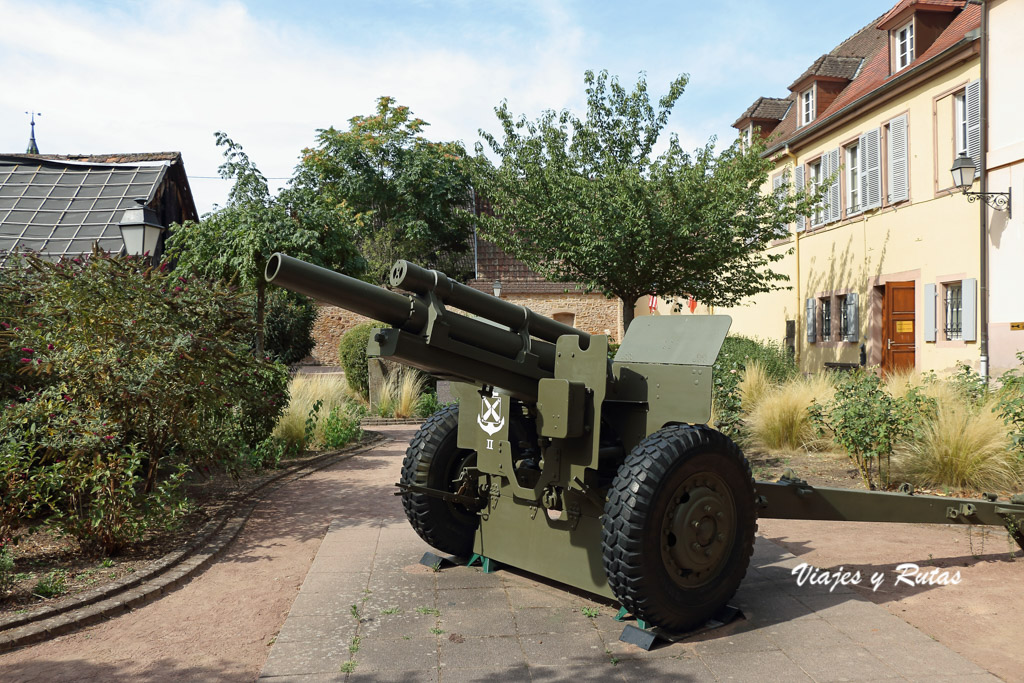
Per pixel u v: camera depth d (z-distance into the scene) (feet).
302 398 39.65
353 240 41.52
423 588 14.74
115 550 17.21
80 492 17.46
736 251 42.75
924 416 24.59
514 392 13.70
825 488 14.98
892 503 15.56
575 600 14.06
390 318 12.60
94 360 19.07
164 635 12.98
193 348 20.04
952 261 42.06
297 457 31.86
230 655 12.14
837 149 53.62
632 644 12.05
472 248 117.08
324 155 116.98
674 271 43.70
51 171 52.31
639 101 45.98
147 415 20.24
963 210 41.22
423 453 15.84
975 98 39.99
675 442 12.28
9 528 17.12
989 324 39.04
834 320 53.88
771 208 43.68
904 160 46.03
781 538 18.40
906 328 46.16
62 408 18.35
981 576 15.31
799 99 60.59
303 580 15.72
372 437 38.65
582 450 12.99
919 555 16.83
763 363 45.09
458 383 15.46
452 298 12.85
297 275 11.53
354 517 20.94
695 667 11.19
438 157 117.19
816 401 29.91
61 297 19.48
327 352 98.17
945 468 22.89
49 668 11.65
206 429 21.74
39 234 45.34
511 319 13.47
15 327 20.40
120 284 19.62
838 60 57.88
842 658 11.44
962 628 12.71
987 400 26.55
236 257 36.55
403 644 12.11
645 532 11.80
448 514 16.02
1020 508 16.02
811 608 13.57
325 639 12.32
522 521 14.93
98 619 13.60
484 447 14.51
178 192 56.70
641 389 13.65
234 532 19.27
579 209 42.11
